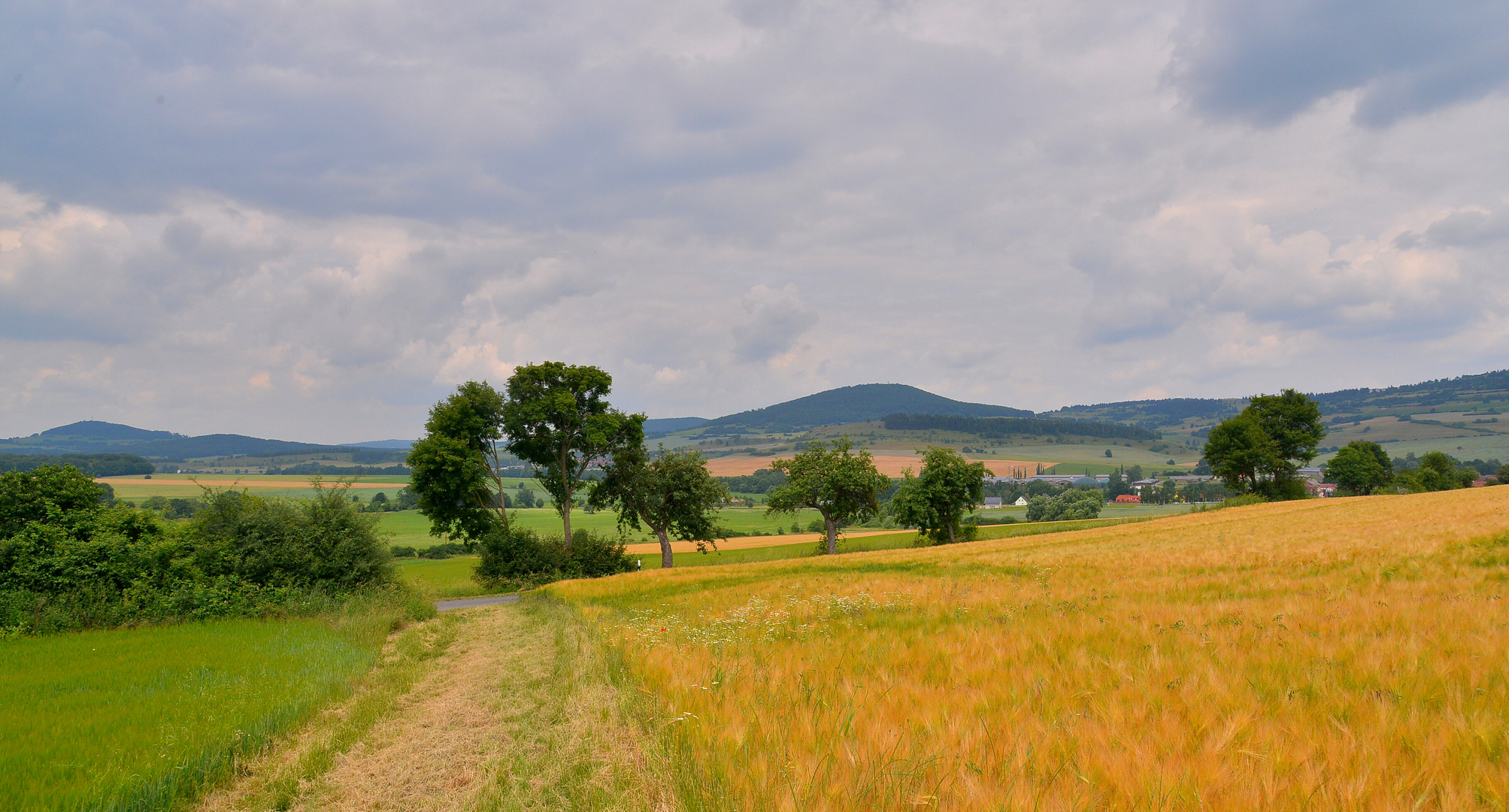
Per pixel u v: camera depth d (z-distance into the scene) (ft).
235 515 92.17
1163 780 15.01
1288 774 15.46
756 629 49.96
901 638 39.09
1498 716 17.17
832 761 18.11
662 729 23.88
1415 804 13.60
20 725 29.96
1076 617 41.19
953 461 236.43
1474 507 131.13
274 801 22.67
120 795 21.71
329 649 52.37
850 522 228.84
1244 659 25.68
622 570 174.09
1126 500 615.57
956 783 16.40
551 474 175.22
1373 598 38.50
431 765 25.88
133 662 47.24
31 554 75.46
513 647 55.16
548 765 24.12
